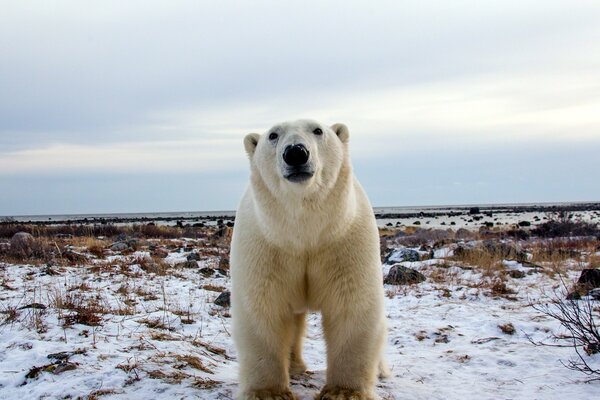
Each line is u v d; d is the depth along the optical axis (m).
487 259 10.20
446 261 10.67
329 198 3.32
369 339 3.49
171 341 4.86
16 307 5.80
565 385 3.93
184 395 3.46
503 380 4.16
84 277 8.95
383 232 25.81
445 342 5.48
